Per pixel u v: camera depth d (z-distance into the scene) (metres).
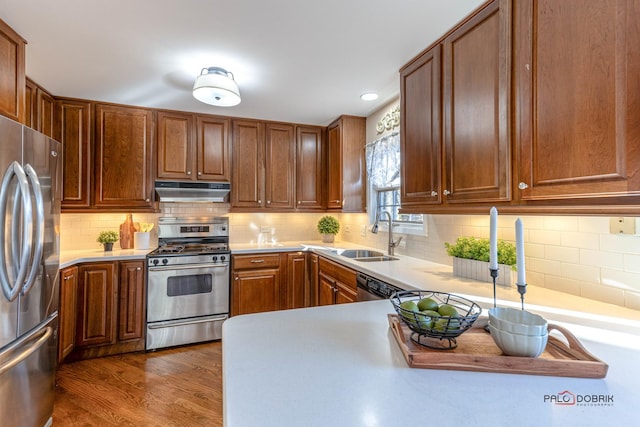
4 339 1.41
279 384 0.70
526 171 1.26
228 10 1.56
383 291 1.93
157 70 2.21
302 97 2.75
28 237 1.49
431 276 1.89
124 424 1.78
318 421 0.58
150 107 3.01
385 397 0.65
